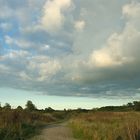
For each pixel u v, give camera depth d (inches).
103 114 2089.1
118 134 739.4
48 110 4210.1
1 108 1668.3
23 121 1366.9
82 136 1028.5
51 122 2160.4
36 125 1553.9
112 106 4434.1
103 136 822.5
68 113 3897.6
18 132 978.1
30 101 3799.2
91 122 1400.1
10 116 1301.7
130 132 686.5
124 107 4426.7
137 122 791.1
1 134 863.7
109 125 1067.3
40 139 963.3
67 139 991.6
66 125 1808.6
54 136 1080.8
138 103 4163.4
